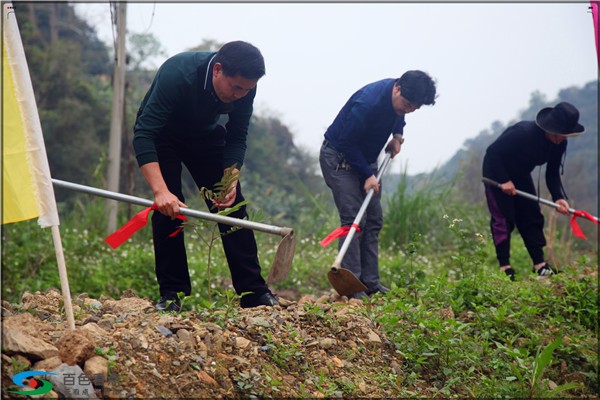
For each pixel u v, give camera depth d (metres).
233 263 4.93
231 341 3.98
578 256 10.73
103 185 11.12
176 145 4.78
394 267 9.23
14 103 3.54
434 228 11.27
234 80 4.36
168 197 4.23
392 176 12.80
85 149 27.66
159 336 3.72
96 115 30.09
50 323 3.87
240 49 4.34
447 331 4.60
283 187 28.38
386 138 6.15
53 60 29.00
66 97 28.77
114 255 9.25
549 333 5.43
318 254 10.06
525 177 7.50
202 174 4.93
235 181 4.69
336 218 11.53
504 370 4.70
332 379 4.11
